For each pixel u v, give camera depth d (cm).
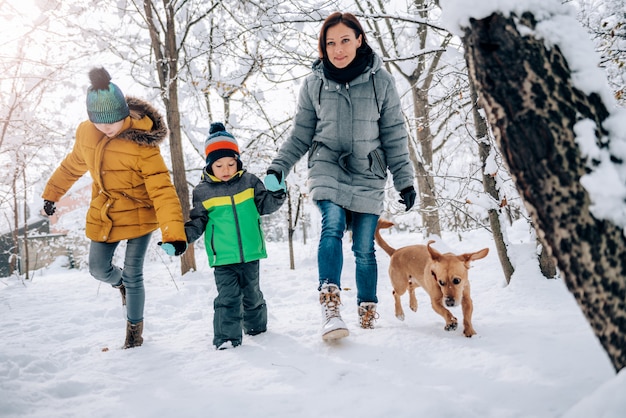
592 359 220
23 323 444
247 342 320
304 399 208
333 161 318
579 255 131
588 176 130
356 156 317
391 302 452
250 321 338
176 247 306
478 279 555
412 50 898
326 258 296
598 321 133
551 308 392
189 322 436
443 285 301
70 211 1449
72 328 416
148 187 320
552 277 470
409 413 182
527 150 135
